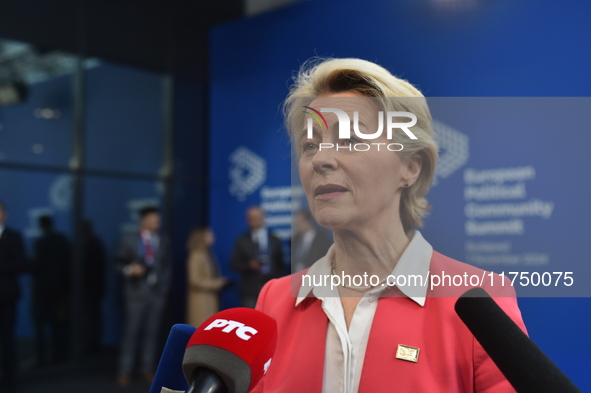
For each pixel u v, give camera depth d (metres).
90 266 5.37
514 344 0.40
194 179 6.41
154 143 6.14
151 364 4.61
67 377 4.86
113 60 5.83
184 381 0.54
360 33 4.52
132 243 4.52
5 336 3.92
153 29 6.16
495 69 2.72
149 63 6.13
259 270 4.71
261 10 6.33
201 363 0.45
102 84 5.72
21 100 5.11
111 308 5.45
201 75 6.56
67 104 5.42
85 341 5.21
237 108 5.65
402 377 0.46
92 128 5.59
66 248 5.23
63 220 5.27
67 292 5.17
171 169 6.22
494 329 0.41
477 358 0.47
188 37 6.48
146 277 4.52
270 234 4.80
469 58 3.59
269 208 5.32
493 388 0.47
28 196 5.06
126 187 5.83
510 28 3.42
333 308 0.50
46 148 5.23
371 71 0.41
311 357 0.50
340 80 0.41
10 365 3.93
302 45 5.07
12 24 5.10
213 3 6.68
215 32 5.84
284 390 0.51
